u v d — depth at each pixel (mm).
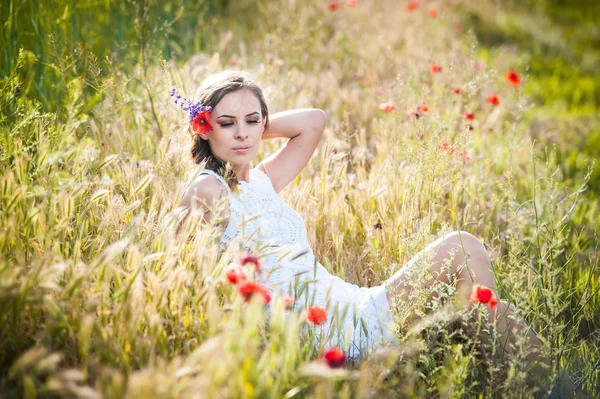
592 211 5039
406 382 2746
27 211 2668
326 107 6227
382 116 5766
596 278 3871
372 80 6527
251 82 3361
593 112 9227
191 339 2445
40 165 2963
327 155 4199
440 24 10805
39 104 3625
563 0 17609
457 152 4223
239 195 2953
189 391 1905
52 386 1833
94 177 3203
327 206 3959
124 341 2309
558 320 3545
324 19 8695
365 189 4262
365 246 3941
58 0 4859
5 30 4449
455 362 2762
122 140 4113
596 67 12141
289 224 3393
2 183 2672
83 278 2266
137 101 4730
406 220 3828
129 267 2471
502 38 12633
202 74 5551
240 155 3330
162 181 3477
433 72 5719
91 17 5836
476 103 6102
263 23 8414
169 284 2439
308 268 3283
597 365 3137
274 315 2129
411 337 2877
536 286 3512
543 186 5203
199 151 3414
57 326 2242
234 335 1984
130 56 5438
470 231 4328
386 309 3094
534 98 9398
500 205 4371
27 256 2598
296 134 3805
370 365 2574
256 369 1979
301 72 6695
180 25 7129
